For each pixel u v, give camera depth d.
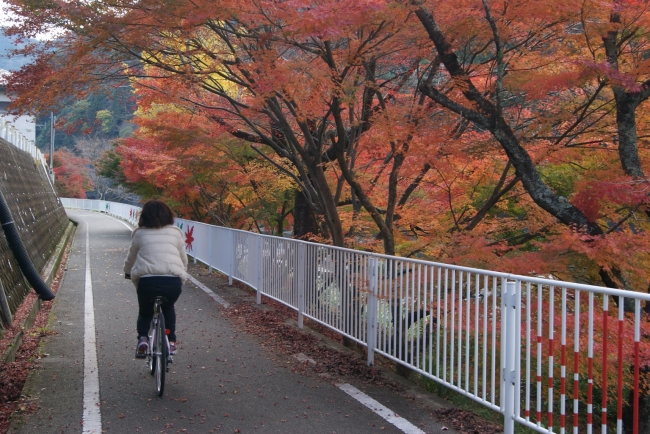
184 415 4.71
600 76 6.46
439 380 4.93
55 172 54.56
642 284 6.83
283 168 12.03
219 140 12.21
